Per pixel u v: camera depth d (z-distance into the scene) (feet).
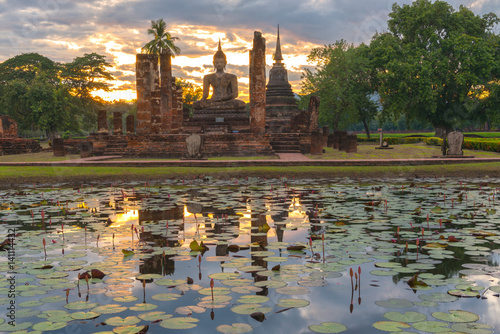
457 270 12.16
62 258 13.62
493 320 8.87
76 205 24.64
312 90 142.31
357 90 129.39
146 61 65.21
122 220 20.04
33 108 131.23
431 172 41.68
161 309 9.61
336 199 26.27
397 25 113.80
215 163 44.01
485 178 40.32
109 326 8.65
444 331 8.31
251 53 61.00
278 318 9.12
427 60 100.37
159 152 60.59
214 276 11.76
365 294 10.52
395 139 119.96
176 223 19.10
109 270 12.34
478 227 17.78
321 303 10.00
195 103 85.81
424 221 19.13
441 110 110.42
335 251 14.24
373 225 18.35
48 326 8.54
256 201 25.53
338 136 84.43
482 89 102.12
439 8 104.83
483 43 98.63
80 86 177.78
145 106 65.98
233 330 8.54
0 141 87.04
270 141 69.36
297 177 40.52
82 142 66.03
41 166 44.91
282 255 13.82
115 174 39.24
